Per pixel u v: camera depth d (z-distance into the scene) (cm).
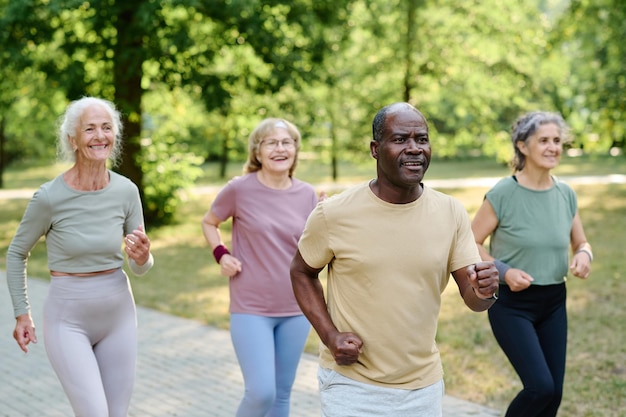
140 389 598
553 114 403
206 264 1243
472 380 596
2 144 3203
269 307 415
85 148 360
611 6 1702
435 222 278
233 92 1644
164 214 1802
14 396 586
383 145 270
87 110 361
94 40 1599
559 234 394
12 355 708
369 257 273
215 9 1495
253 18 1520
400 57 2012
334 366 286
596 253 1189
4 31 1466
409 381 279
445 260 279
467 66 2042
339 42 1739
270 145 431
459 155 4541
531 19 2047
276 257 418
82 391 347
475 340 709
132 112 1605
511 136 413
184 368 656
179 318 859
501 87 2078
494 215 402
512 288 380
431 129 2244
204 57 1569
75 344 356
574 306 838
